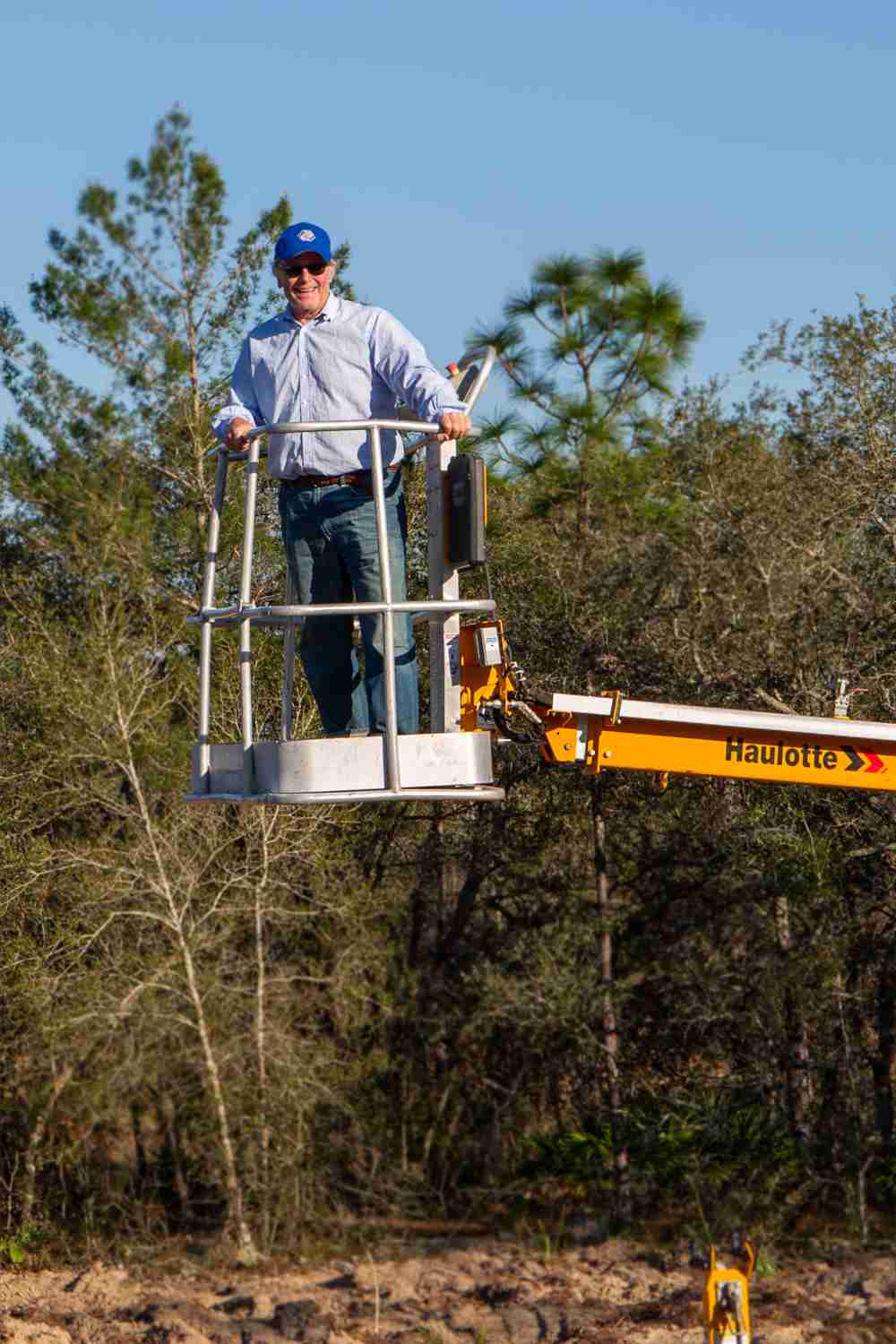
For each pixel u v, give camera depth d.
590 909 44.41
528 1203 43.81
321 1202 42.69
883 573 40.84
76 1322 34.25
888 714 39.62
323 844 43.50
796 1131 42.16
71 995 40.81
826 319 42.66
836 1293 33.47
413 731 13.23
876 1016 42.75
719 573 41.16
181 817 42.75
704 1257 37.19
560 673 42.78
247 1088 41.59
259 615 12.16
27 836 43.31
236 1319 33.72
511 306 48.94
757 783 42.00
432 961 46.12
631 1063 44.44
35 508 45.97
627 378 49.53
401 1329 31.88
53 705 41.28
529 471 48.03
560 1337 30.78
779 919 41.78
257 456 12.53
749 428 54.34
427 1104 45.62
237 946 44.22
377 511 12.12
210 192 45.16
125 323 45.16
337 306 13.55
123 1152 46.00
